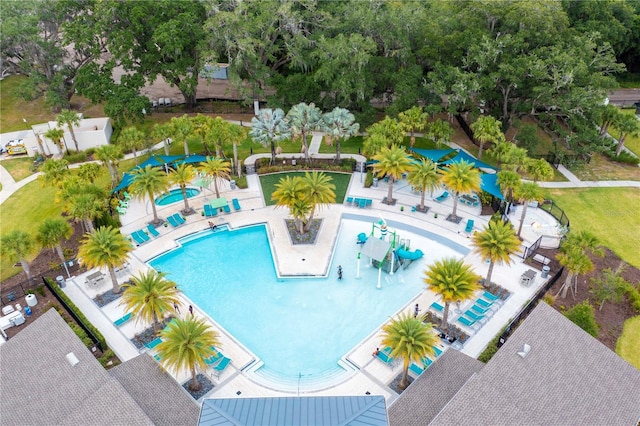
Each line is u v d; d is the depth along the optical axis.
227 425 25.53
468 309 42.84
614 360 32.56
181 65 73.25
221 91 91.06
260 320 42.72
